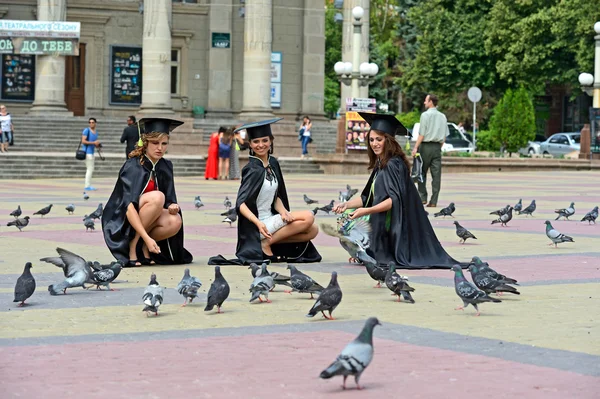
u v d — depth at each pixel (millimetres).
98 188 31594
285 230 13086
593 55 59938
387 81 91938
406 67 76188
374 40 92750
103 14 55375
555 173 44281
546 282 11414
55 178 38969
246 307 9797
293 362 7293
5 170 38344
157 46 49812
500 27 65312
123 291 10852
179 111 56938
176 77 56906
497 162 44938
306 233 13195
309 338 8188
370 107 43844
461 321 8984
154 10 49812
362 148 43719
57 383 6676
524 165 45781
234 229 18047
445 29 69500
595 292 10680
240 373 6957
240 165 40438
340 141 44375
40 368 7109
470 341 8055
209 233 17312
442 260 12656
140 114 49875
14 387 6566
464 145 61000
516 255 14000
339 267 12812
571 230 18078
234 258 13617
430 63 71000
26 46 48656
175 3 56219
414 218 12648
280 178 13320
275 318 9156
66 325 8812
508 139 57312
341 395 6355
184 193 29297
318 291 10008
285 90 58281
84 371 7020
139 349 7762
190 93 57031
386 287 11055
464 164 44250
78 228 18328
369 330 6207
